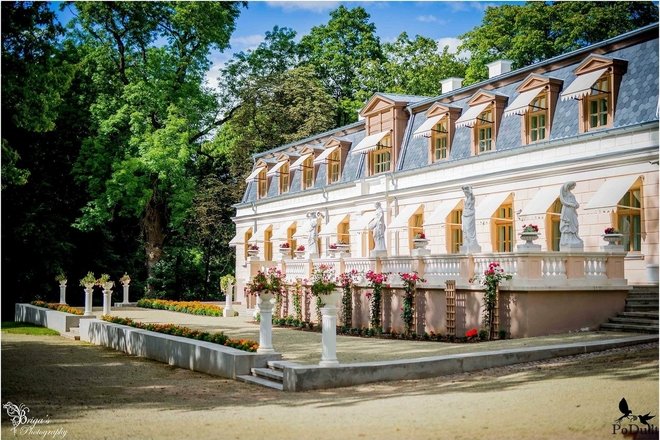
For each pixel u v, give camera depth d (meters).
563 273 20.03
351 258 28.25
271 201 48.41
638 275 23.20
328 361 15.21
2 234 43.12
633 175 23.52
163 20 49.41
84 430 11.48
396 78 58.03
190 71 50.41
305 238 43.12
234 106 58.62
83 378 17.80
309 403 13.20
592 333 18.95
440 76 54.91
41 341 28.36
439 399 12.35
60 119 46.28
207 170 61.50
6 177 19.73
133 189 47.56
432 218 31.78
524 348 16.14
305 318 30.08
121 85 49.47
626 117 24.20
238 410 12.88
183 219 51.44
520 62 44.00
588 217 25.11
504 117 30.02
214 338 19.77
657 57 23.84
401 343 21.03
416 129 35.62
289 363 15.95
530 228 19.84
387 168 37.31
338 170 41.84
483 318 20.73
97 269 51.72
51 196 47.16
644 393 11.29
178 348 20.09
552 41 43.81
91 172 48.31
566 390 11.96
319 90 56.56
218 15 49.34
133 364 20.66
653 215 22.81
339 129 42.66
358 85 59.34
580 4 42.91
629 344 16.30
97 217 47.28
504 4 46.91
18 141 42.16
